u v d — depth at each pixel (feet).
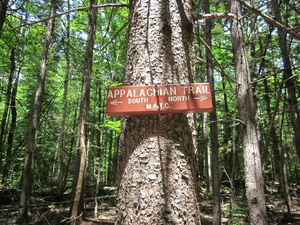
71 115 49.42
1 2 9.86
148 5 5.84
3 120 31.37
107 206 29.94
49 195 34.86
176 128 5.12
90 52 19.31
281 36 17.12
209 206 25.59
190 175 4.93
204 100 5.16
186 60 5.76
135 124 5.19
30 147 23.00
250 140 12.05
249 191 11.75
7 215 23.38
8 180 34.53
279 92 8.48
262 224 11.21
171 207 4.49
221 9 28.91
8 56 25.52
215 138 19.29
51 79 35.06
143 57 5.53
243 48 12.71
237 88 12.79
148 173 4.72
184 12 5.94
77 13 24.81
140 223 4.45
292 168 46.78
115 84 26.00
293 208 25.29
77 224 20.30
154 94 5.18
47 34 25.32
